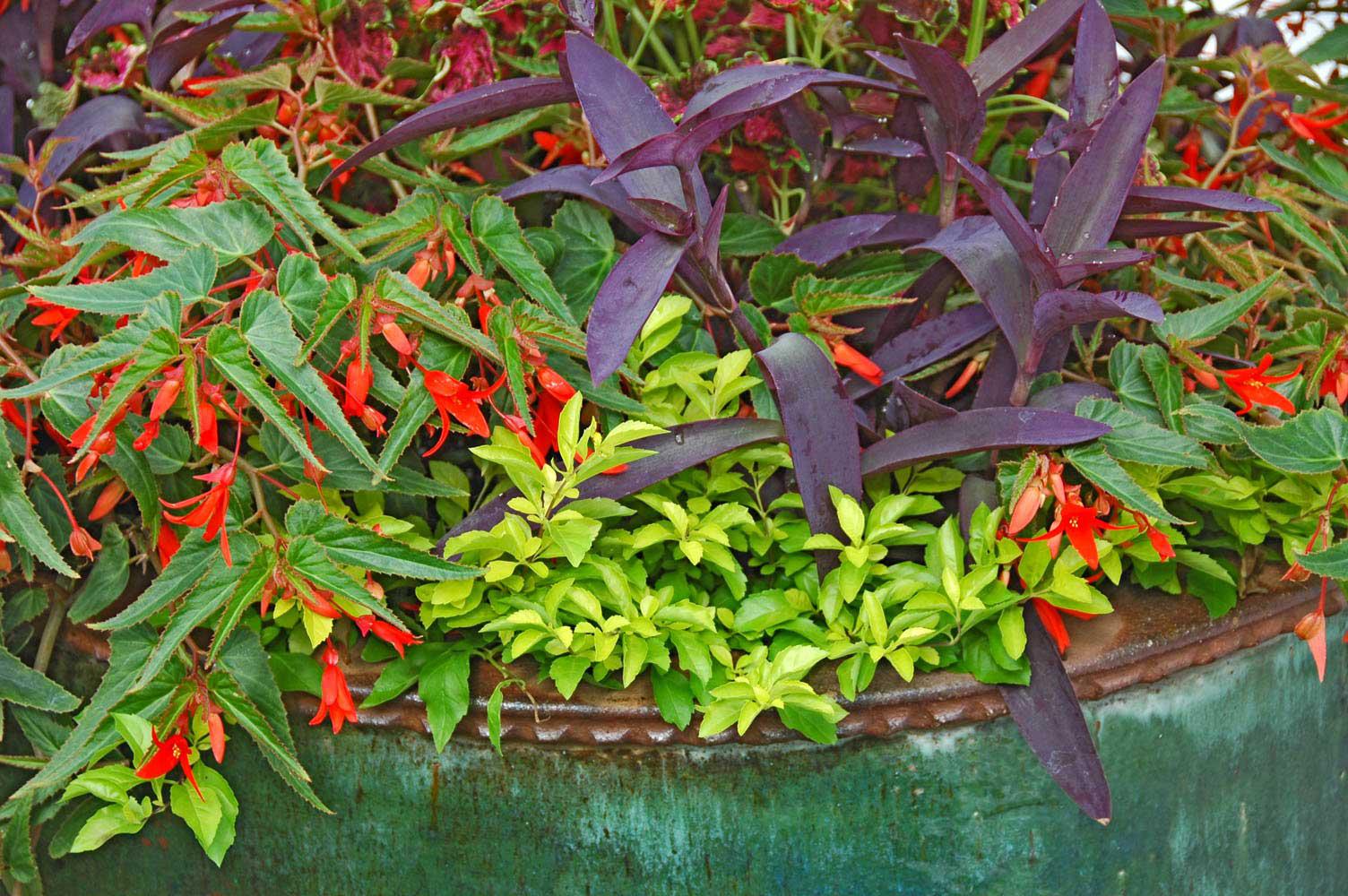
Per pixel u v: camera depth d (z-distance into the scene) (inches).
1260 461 47.1
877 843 41.0
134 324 35.4
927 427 41.2
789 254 46.3
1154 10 56.0
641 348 44.6
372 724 41.9
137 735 39.2
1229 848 46.3
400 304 37.5
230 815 42.4
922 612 40.9
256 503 40.9
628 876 41.4
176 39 51.9
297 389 36.0
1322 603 42.4
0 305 46.5
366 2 49.5
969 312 46.6
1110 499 40.9
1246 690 45.4
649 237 40.1
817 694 39.8
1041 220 45.9
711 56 53.4
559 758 40.8
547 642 41.1
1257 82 53.8
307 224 44.6
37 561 50.3
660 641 40.4
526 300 42.7
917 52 40.8
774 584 45.1
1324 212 62.2
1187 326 44.1
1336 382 46.4
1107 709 42.1
